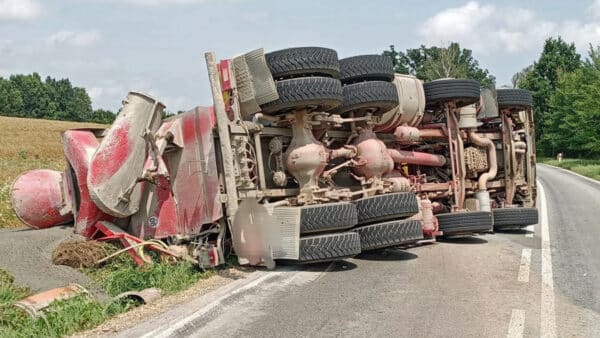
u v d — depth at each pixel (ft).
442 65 186.39
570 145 187.32
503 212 40.93
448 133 39.99
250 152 28.78
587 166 146.20
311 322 19.19
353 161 33.30
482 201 40.93
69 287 22.59
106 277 25.94
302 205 29.43
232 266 28.58
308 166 29.63
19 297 22.67
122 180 29.32
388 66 34.06
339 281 25.38
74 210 32.99
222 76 28.45
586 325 18.71
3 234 38.58
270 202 30.48
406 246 35.22
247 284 24.73
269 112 29.12
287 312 20.39
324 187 31.55
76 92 555.28
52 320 19.19
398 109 35.78
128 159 29.35
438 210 39.75
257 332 18.17
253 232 27.35
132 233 31.50
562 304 21.29
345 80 33.12
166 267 26.53
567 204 60.54
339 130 34.04
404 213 30.76
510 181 44.14
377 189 33.12
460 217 36.50
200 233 28.63
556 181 99.91
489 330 18.17
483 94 43.04
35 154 144.77
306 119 29.89
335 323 19.06
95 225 31.24
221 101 27.91
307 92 28.09
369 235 29.91
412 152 38.27
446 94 38.60
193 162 28.99
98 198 28.66
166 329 18.58
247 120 29.55
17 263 28.37
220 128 27.68
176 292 23.82
